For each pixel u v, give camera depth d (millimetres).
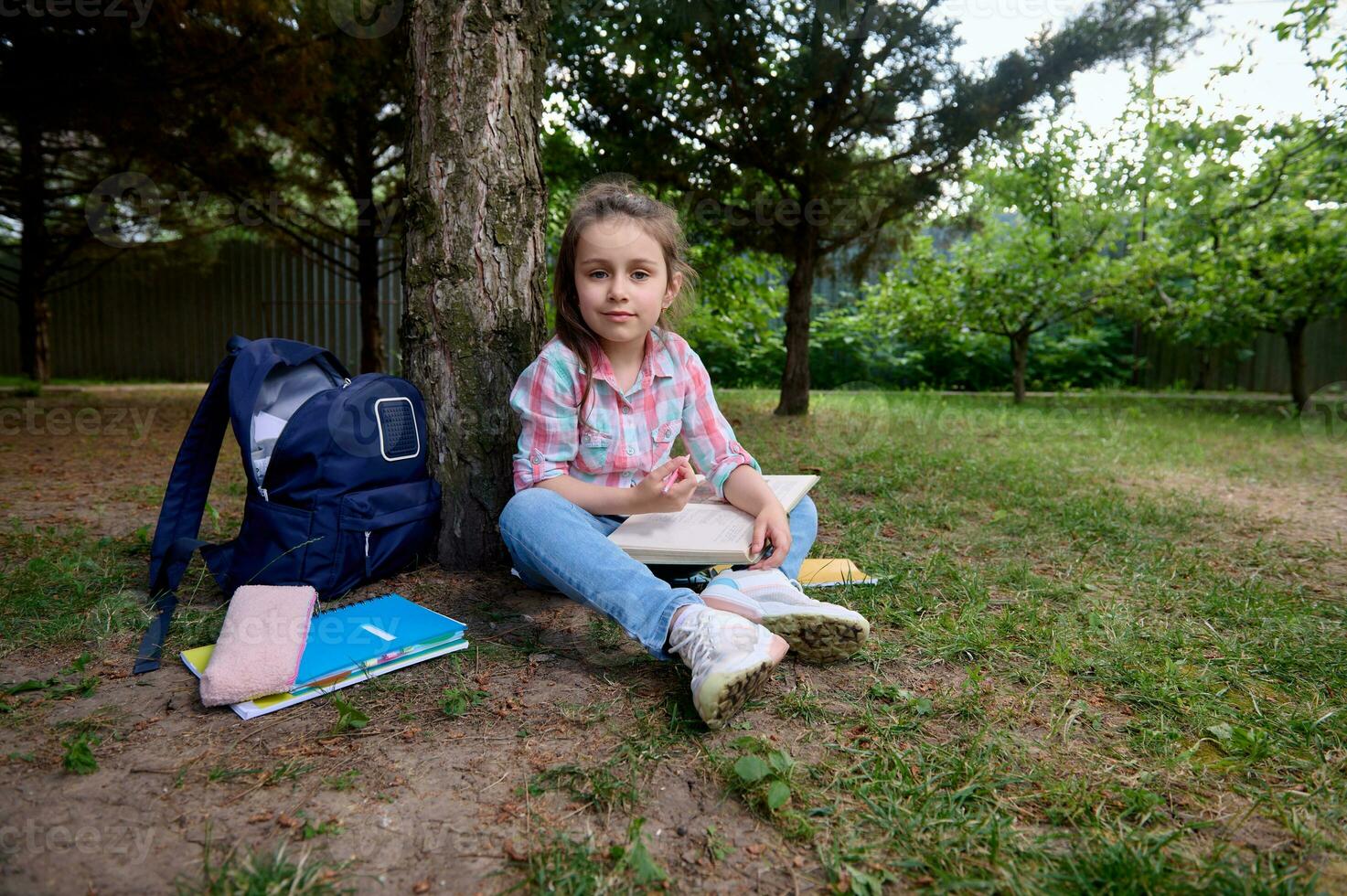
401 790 1173
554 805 1143
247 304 11953
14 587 1975
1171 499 3465
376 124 6648
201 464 2076
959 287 8977
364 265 7551
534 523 1633
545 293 2289
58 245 9500
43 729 1332
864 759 1274
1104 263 8531
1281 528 3000
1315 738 1353
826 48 5293
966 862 1034
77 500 3219
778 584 1627
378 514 1989
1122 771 1260
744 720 1401
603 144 5586
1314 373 10336
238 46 5270
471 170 2105
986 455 4438
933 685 1562
